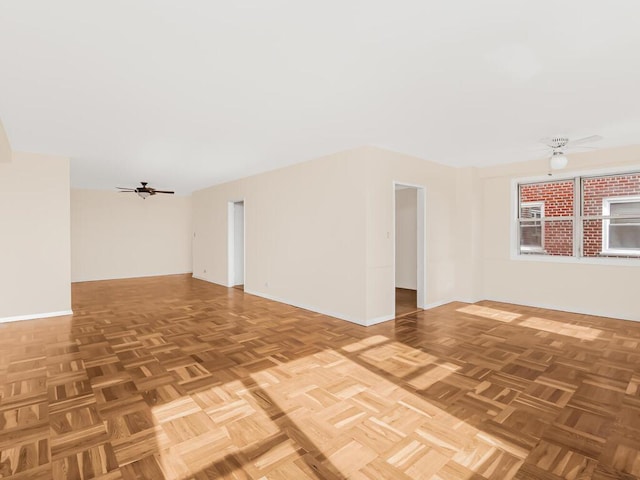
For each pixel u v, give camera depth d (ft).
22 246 16.29
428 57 7.68
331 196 16.76
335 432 7.07
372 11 6.03
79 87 9.18
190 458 6.27
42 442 6.73
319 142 14.74
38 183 16.62
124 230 31.22
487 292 20.84
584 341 12.88
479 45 7.17
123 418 7.59
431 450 6.50
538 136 13.87
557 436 6.95
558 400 8.39
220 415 7.72
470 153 16.79
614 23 6.37
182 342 12.78
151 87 9.21
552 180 18.72
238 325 15.10
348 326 14.96
